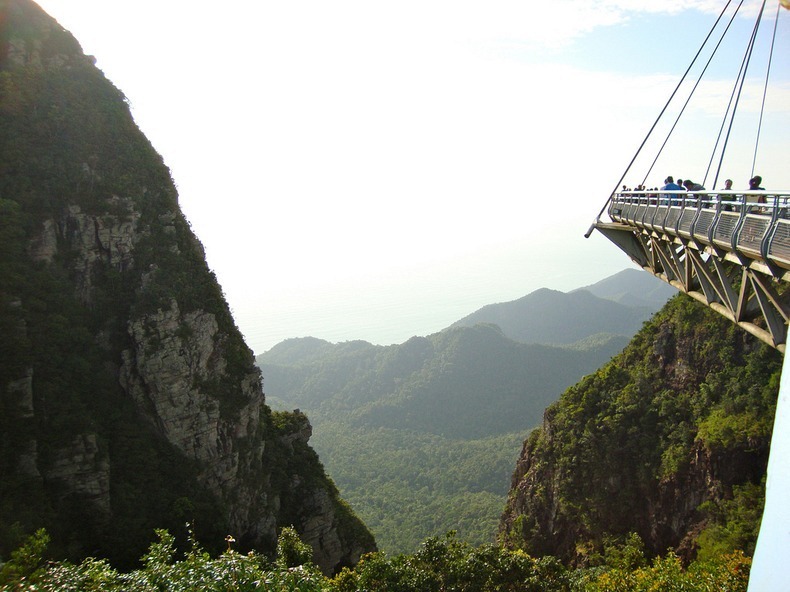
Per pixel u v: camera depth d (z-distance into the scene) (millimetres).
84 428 30438
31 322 30969
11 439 28172
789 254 11055
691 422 41875
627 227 22516
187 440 34281
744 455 35594
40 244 32875
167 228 37594
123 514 30188
